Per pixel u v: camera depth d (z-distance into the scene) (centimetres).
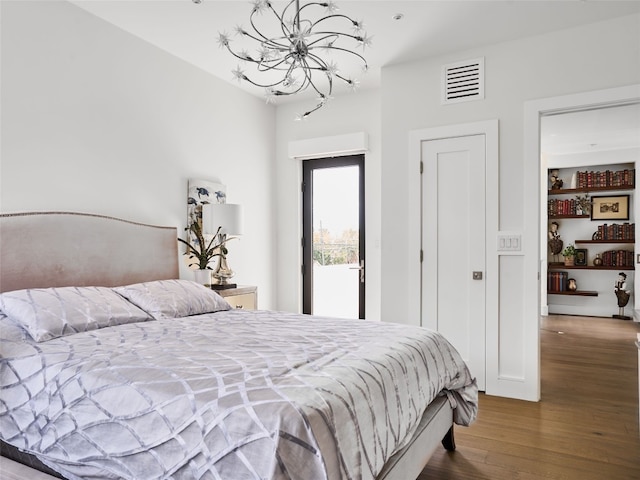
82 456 146
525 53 315
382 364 165
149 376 146
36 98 258
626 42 286
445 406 220
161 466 128
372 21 294
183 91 363
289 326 230
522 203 315
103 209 297
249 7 279
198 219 372
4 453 177
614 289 659
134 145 320
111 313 232
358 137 430
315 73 386
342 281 458
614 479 203
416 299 350
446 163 343
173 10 284
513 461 221
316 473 113
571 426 263
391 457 161
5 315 205
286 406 120
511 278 319
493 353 323
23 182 251
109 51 301
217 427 121
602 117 483
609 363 405
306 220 478
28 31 254
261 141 462
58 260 255
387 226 362
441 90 343
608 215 668
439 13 283
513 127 318
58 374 161
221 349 176
